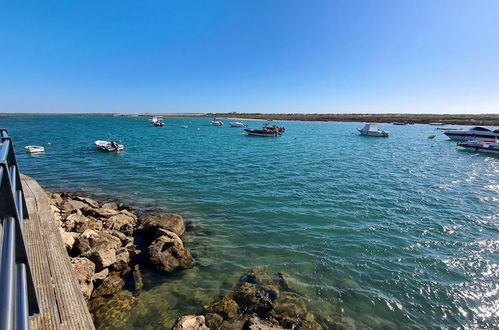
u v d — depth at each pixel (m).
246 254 9.80
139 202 15.16
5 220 2.63
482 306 7.52
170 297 7.43
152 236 10.48
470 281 8.53
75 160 27.45
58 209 11.76
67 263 5.84
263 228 11.93
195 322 6.16
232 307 7.02
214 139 52.03
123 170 23.09
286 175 21.67
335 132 74.06
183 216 13.12
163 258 8.70
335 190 17.66
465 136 49.56
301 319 6.82
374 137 59.34
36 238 6.68
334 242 10.79
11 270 2.00
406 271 8.99
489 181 20.77
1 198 2.91
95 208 12.86
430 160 30.53
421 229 12.03
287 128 91.25
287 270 8.88
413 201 15.76
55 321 4.34
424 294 7.95
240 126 91.69
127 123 115.12
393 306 7.47
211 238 10.94
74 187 18.03
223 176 21.09
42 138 48.22
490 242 10.92
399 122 113.12
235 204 14.84
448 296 7.88
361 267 9.16
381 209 14.38
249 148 39.06
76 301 4.84
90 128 79.50
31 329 4.14
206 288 7.87
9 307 1.66
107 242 8.70
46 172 22.20
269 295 7.55
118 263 8.38
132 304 7.07
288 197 16.06
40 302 4.66
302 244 10.59
